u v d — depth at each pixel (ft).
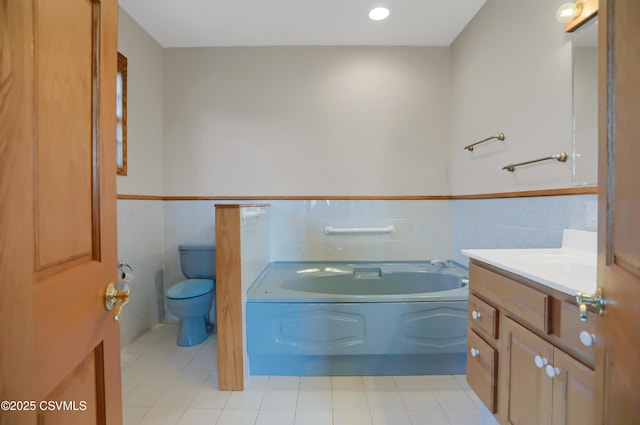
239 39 8.23
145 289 7.90
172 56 8.61
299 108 8.61
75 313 2.02
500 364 3.64
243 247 5.81
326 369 6.10
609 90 1.89
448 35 8.06
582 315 2.02
